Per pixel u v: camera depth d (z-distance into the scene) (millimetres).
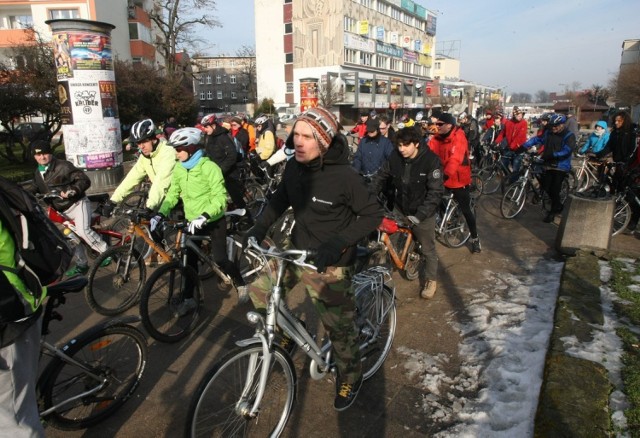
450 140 5625
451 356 3477
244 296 4238
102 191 9406
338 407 2742
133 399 3002
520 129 9695
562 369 2924
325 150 2361
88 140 9141
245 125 11188
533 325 3877
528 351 3459
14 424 1877
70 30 8641
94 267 4137
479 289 4727
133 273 4398
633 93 36312
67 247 2148
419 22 67375
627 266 4820
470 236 5918
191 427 2168
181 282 3844
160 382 3191
